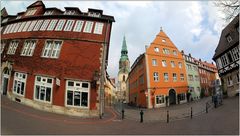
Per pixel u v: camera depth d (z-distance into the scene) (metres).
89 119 17.22
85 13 23.02
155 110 28.95
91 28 20.86
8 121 11.08
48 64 19.38
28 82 18.98
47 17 21.47
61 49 19.77
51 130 11.02
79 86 18.94
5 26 22.52
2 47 21.05
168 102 35.22
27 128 10.57
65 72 19.09
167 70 37.44
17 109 15.20
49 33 20.47
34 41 20.64
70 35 20.27
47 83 18.88
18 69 19.62
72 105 18.45
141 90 38.19
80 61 19.55
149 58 36.28
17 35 21.41
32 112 15.68
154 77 35.53
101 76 19.48
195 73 46.38
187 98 38.47
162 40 39.25
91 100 18.77
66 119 15.66
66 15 21.06
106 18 21.31
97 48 20.17
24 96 18.59
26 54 20.22
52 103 18.27
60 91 18.59
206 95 49.62
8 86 19.20
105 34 20.83
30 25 21.50
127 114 24.44
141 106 37.47
